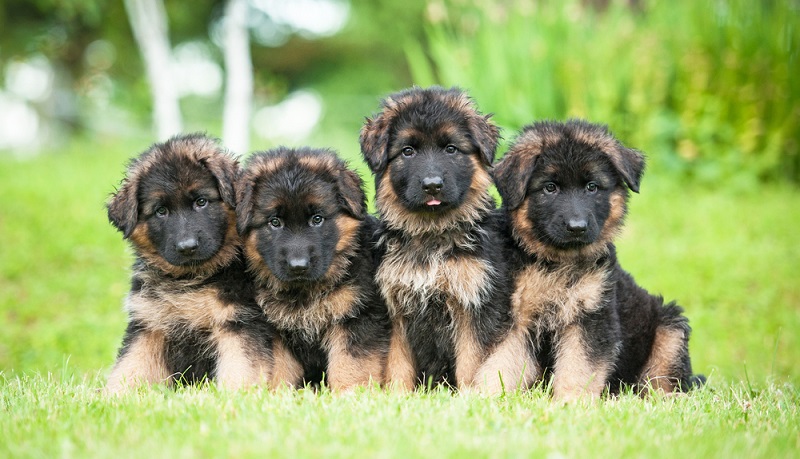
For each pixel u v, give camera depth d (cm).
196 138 252
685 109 398
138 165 249
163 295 248
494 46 400
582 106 393
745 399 241
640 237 345
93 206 374
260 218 246
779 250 332
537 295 247
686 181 396
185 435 217
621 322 252
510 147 251
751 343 294
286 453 212
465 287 244
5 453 214
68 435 217
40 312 313
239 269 249
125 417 223
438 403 229
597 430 222
